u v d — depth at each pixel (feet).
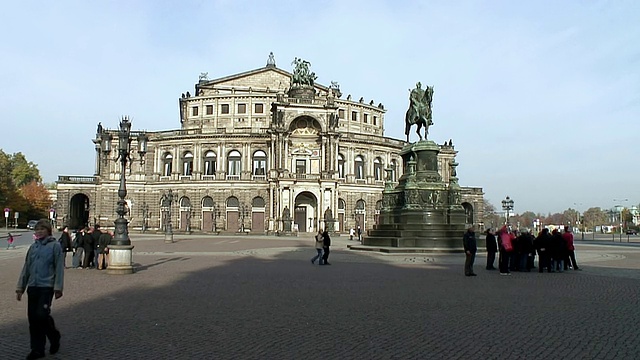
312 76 369.91
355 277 89.97
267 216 354.95
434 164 163.73
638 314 55.36
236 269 104.27
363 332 46.42
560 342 42.86
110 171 372.58
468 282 83.82
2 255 140.26
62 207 367.25
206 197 365.81
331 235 329.93
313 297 66.59
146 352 39.37
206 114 395.96
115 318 52.47
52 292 38.75
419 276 92.17
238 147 367.25
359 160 384.06
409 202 157.99
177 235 315.17
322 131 352.28
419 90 169.48
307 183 341.62
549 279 89.71
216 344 41.96
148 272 98.02
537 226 364.99
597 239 378.12
